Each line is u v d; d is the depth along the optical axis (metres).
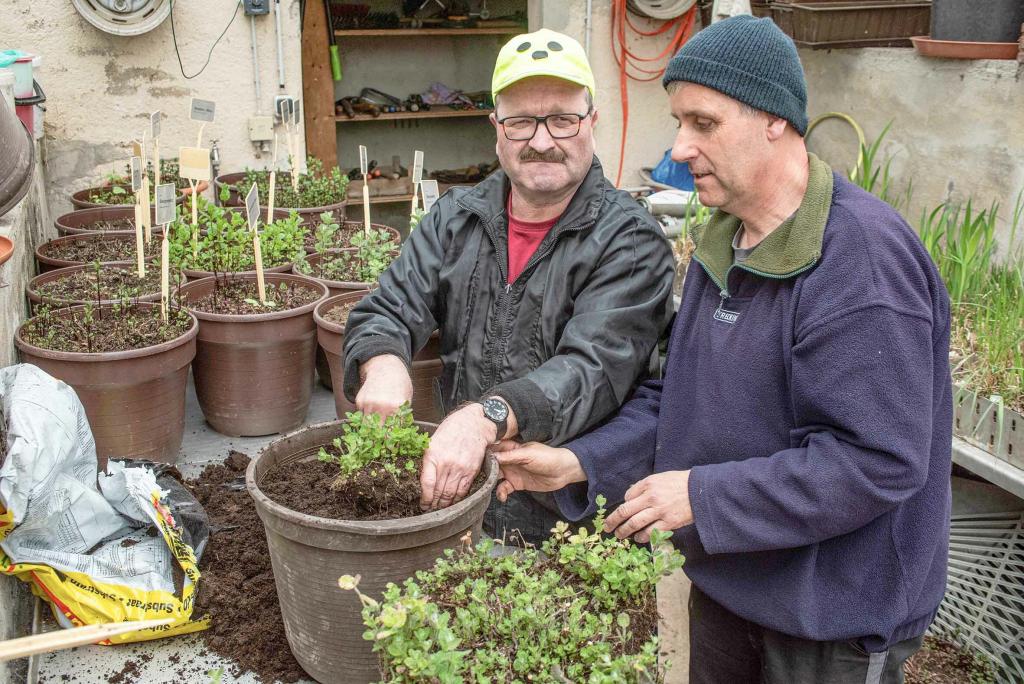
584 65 2.13
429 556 1.82
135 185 3.37
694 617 2.14
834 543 1.72
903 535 1.70
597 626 1.50
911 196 4.38
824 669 1.79
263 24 5.40
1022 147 3.66
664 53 6.13
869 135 4.68
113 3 4.93
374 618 1.43
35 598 2.32
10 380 2.34
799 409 1.66
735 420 1.78
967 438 2.64
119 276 3.71
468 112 7.57
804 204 1.64
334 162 6.80
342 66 7.79
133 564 2.21
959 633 3.09
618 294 2.18
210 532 2.50
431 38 8.00
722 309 1.81
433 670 1.31
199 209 4.50
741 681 2.10
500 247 2.34
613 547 1.69
